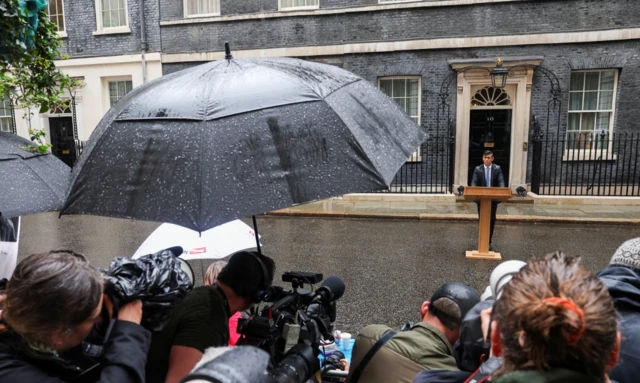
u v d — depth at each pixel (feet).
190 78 5.88
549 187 36.96
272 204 4.90
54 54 9.08
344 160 5.32
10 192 6.15
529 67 36.94
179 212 4.80
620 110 36.96
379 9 39.50
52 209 6.48
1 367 3.87
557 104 37.55
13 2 7.34
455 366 5.89
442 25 38.63
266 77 5.75
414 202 38.42
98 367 4.14
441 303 6.20
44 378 3.91
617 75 37.04
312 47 41.34
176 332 5.48
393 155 5.83
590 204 35.86
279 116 5.33
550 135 38.06
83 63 46.19
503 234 28.63
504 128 38.99
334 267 22.08
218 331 5.51
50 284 3.70
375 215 34.19
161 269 4.63
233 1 42.65
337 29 40.70
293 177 5.09
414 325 6.50
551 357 2.97
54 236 29.60
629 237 27.35
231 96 5.44
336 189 5.14
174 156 5.09
